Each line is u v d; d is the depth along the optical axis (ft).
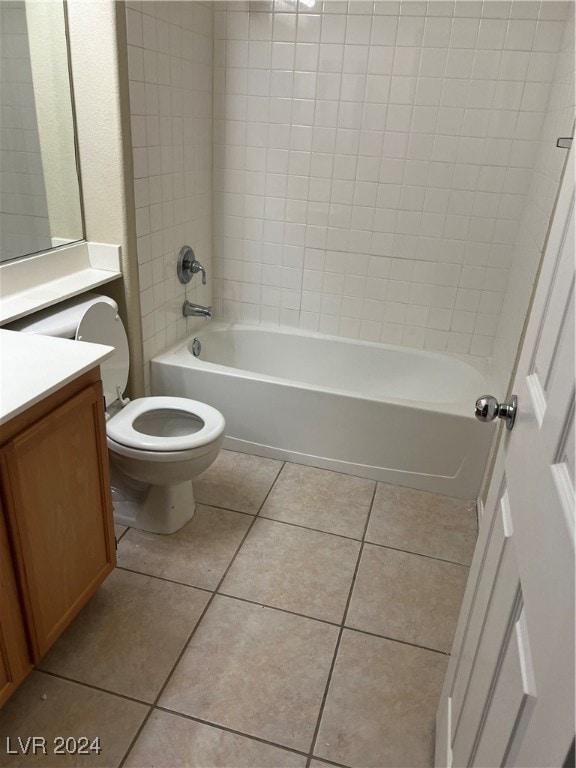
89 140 6.56
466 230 8.31
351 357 9.43
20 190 6.40
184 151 7.98
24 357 4.61
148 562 6.31
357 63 7.83
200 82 8.08
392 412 7.62
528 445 2.93
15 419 3.91
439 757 4.14
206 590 5.98
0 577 4.00
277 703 4.86
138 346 7.66
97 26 6.06
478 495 7.69
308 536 6.88
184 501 6.88
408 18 7.43
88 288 6.51
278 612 5.76
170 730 4.59
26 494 4.12
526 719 2.23
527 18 7.08
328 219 8.80
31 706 4.72
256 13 7.92
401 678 5.15
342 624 5.67
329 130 8.29
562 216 3.02
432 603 6.00
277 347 9.66
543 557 2.31
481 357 8.99
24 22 6.13
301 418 8.05
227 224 9.30
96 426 4.92
